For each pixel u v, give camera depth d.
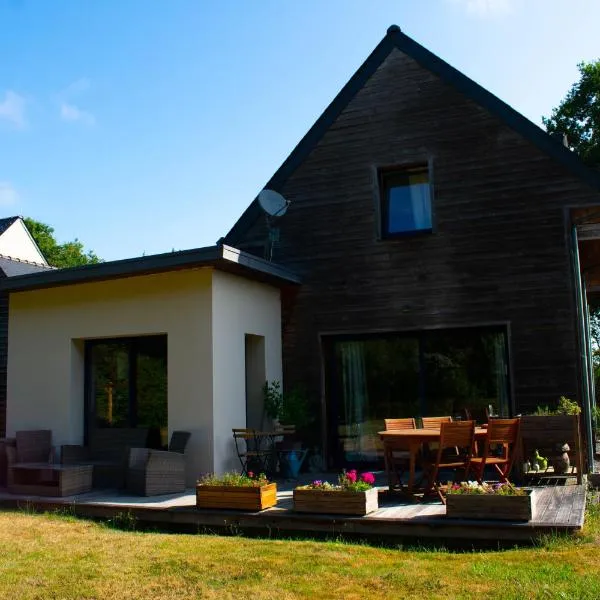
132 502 7.88
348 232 11.34
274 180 11.91
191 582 5.13
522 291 10.20
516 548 5.87
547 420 8.52
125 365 10.50
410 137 11.17
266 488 7.21
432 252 10.78
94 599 4.82
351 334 11.21
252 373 10.94
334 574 5.22
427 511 6.79
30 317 10.93
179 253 9.14
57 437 10.41
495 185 10.56
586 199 10.07
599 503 7.44
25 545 6.35
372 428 10.95
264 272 10.13
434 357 10.74
